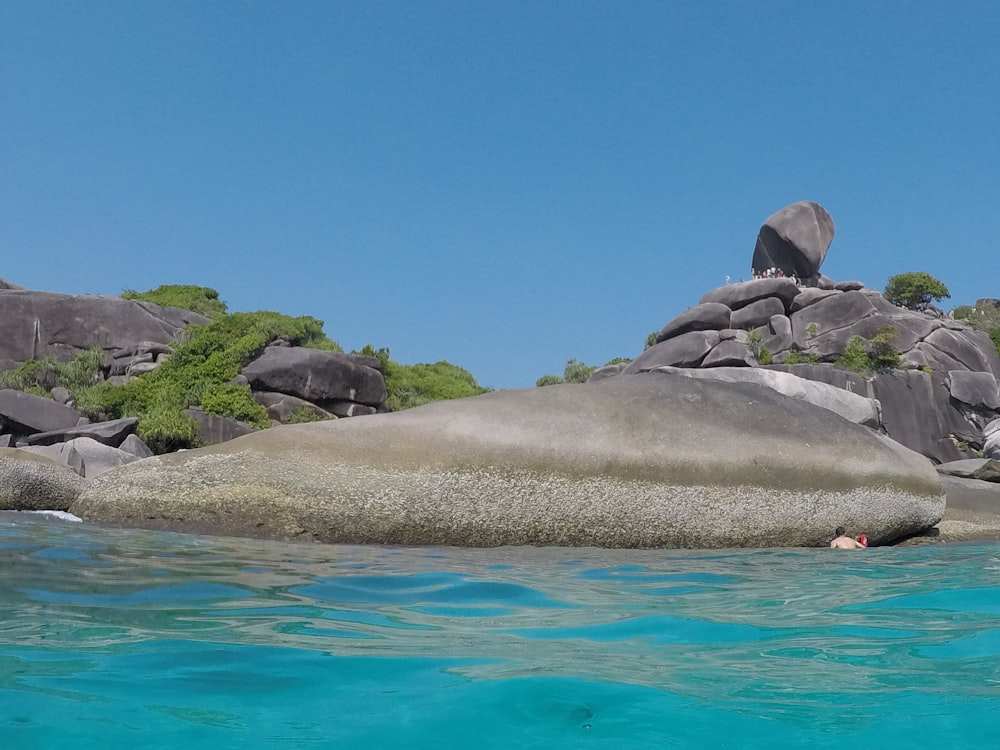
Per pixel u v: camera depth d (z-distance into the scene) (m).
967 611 5.05
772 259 41.56
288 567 6.48
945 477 15.11
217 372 29.36
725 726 2.90
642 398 10.52
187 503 9.20
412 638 4.10
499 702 3.11
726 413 10.64
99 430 25.11
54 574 5.52
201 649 3.75
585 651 3.90
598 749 2.69
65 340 31.19
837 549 9.82
